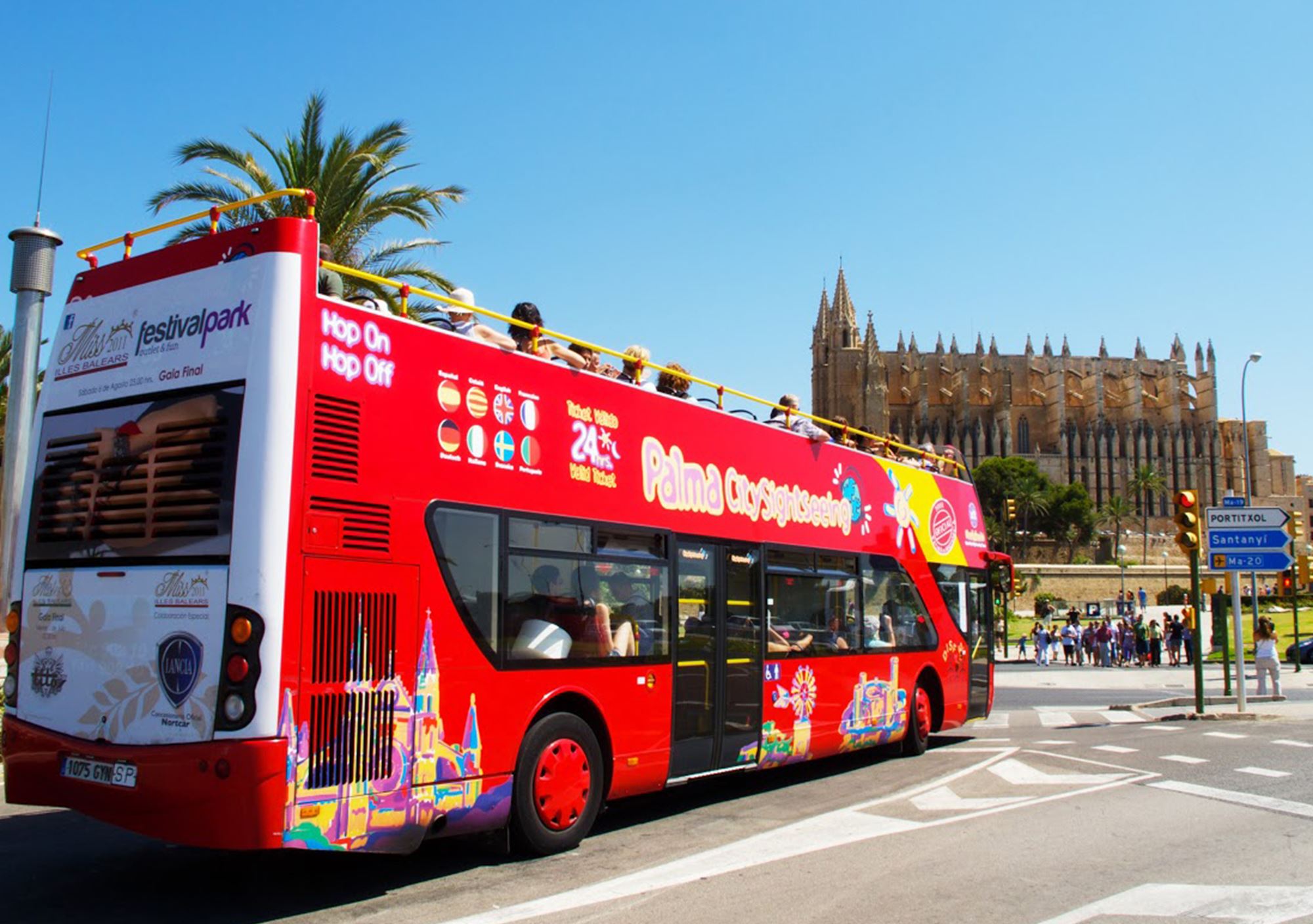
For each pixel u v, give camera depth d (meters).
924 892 6.57
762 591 10.23
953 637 14.38
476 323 7.91
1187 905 6.27
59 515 6.55
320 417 6.00
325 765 5.81
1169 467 150.75
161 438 6.12
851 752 13.62
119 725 5.98
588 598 8.01
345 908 6.23
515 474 7.39
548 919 5.96
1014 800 9.87
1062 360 149.38
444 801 6.58
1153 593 102.00
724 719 9.49
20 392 11.82
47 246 12.11
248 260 6.05
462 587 6.83
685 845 7.99
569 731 7.70
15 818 9.34
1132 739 15.12
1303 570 38.50
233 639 5.56
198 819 5.54
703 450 9.64
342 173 18.58
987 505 135.25
